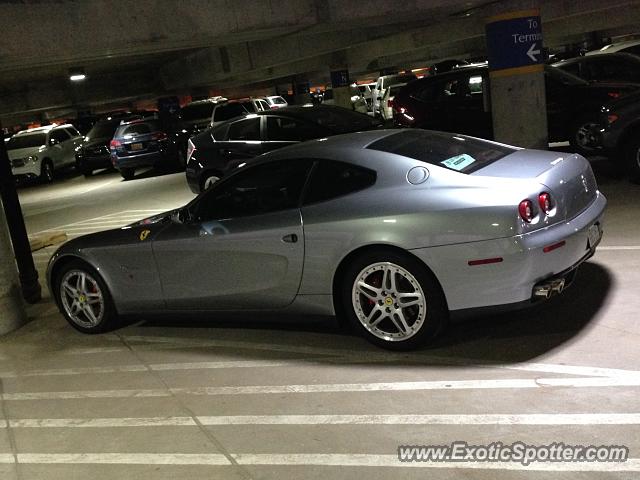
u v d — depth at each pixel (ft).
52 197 63.31
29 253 25.16
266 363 16.22
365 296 15.55
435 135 17.79
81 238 20.29
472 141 17.78
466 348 15.24
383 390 13.82
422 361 14.92
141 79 105.70
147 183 60.95
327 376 14.92
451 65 94.32
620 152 29.30
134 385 16.10
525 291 13.94
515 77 35.37
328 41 73.67
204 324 20.02
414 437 11.82
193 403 14.56
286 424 12.98
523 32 34.94
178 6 32.96
